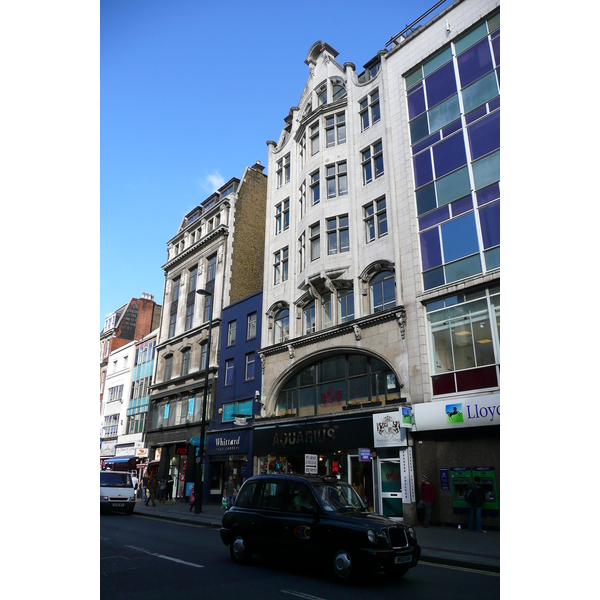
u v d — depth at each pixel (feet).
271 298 86.28
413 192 63.21
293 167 88.84
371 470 58.54
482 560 30.27
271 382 79.15
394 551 24.49
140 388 136.05
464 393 51.37
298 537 27.30
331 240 74.64
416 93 66.74
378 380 62.28
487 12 58.90
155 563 29.76
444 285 55.67
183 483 100.78
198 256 118.83
